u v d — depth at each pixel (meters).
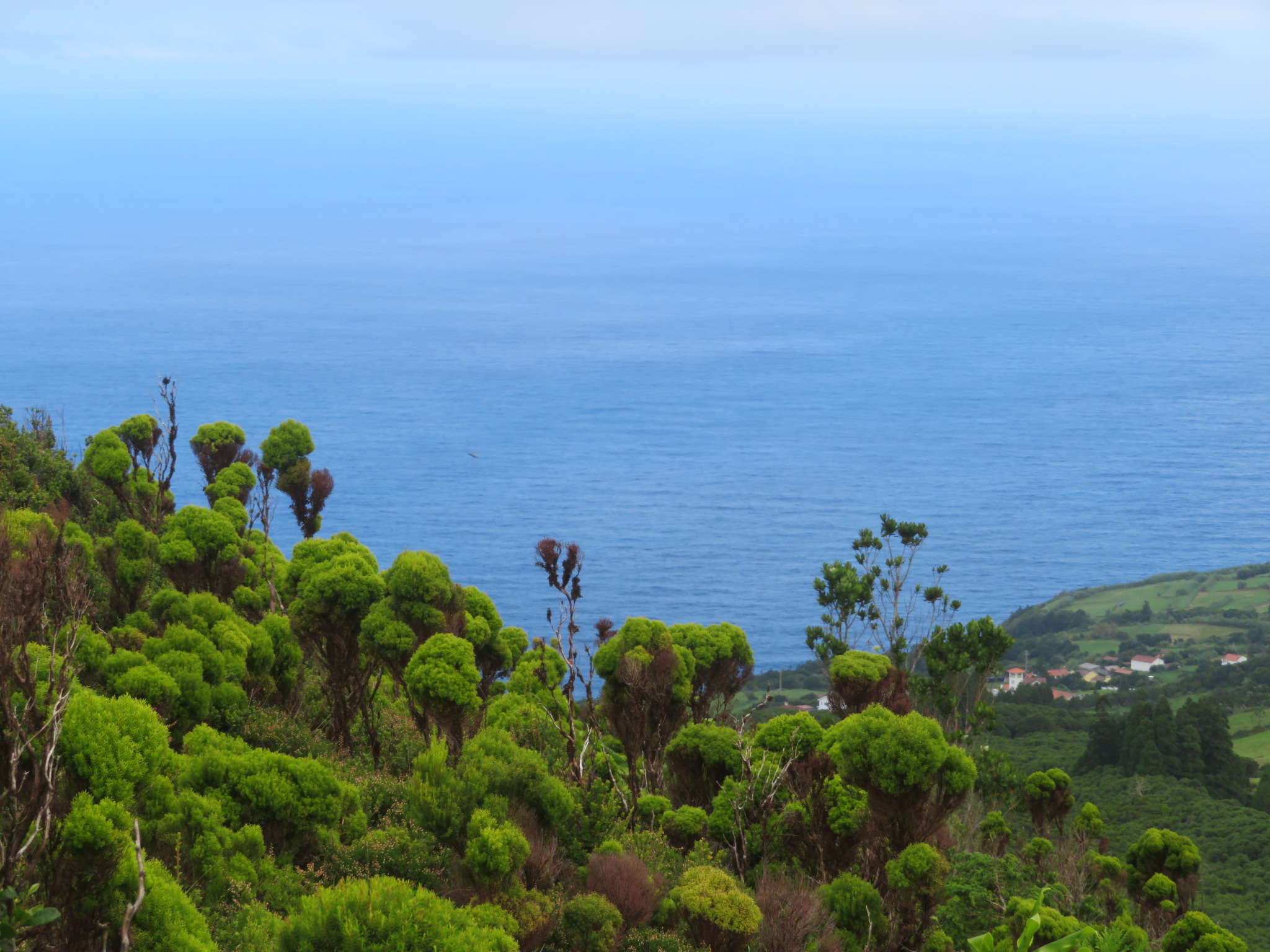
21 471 24.83
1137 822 53.81
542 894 10.85
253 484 28.44
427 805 11.78
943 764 14.44
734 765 17.42
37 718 7.21
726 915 11.72
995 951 11.42
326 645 17.16
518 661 23.22
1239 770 64.12
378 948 7.70
